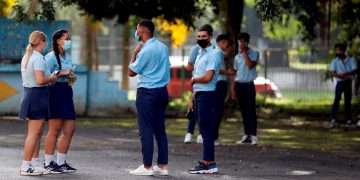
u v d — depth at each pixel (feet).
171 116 190.19
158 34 247.29
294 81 257.96
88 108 183.93
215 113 92.43
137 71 89.25
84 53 282.56
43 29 172.55
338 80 162.20
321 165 104.06
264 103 223.30
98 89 184.75
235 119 181.16
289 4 182.50
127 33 269.44
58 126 91.86
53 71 90.38
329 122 177.99
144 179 88.33
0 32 174.40
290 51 279.90
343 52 160.97
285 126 168.96
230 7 193.36
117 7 165.99
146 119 90.17
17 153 109.81
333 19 210.59
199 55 94.02
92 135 138.82
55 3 155.63
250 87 124.47
